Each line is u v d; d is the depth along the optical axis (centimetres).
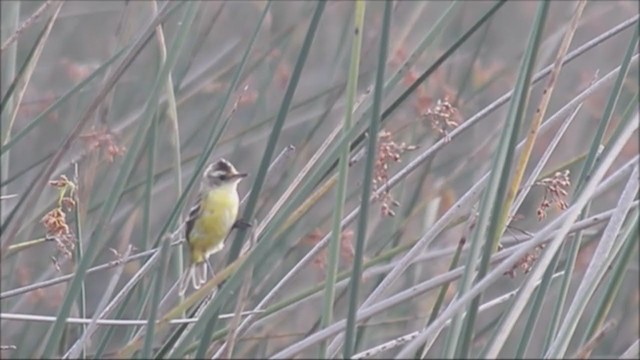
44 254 1344
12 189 1497
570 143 1542
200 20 1303
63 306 737
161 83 818
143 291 971
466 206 774
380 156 815
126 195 1272
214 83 1456
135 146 798
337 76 1422
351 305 638
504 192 669
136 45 800
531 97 1593
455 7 775
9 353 1245
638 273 1473
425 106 1183
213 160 1270
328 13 1638
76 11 1659
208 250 807
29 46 1672
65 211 1012
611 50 1702
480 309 797
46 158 1080
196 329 675
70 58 1694
